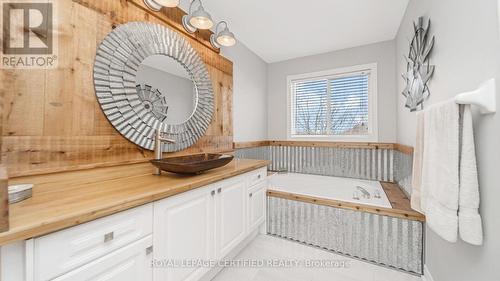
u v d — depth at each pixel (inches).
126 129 52.9
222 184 57.5
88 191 38.3
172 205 42.3
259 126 132.7
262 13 85.0
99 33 47.5
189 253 46.4
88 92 45.5
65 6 42.0
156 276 38.9
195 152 77.2
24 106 37.3
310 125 132.3
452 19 43.4
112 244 32.0
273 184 104.9
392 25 94.3
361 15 86.5
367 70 114.8
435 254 53.0
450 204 35.4
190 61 74.0
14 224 23.4
